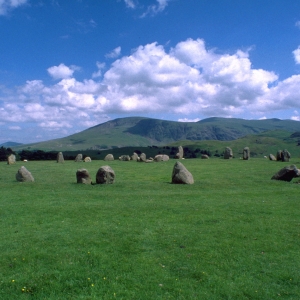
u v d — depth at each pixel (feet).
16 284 35.09
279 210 66.85
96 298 32.68
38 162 218.59
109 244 46.39
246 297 33.14
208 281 36.04
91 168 167.63
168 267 39.27
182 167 108.27
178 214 63.57
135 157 243.60
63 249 44.37
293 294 33.71
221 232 51.93
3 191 91.45
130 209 67.77
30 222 57.98
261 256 42.42
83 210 66.85
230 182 109.50
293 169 111.34
